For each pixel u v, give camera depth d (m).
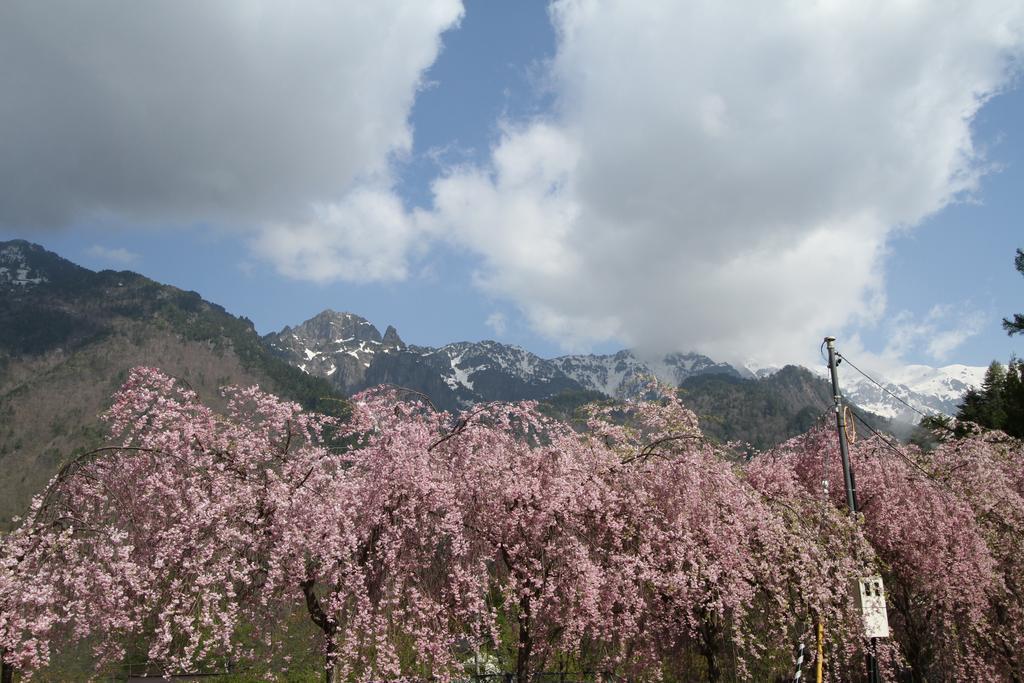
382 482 9.79
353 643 8.88
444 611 9.63
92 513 8.67
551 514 10.80
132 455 9.04
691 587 11.55
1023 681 15.20
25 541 7.91
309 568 9.23
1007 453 18.20
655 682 12.04
